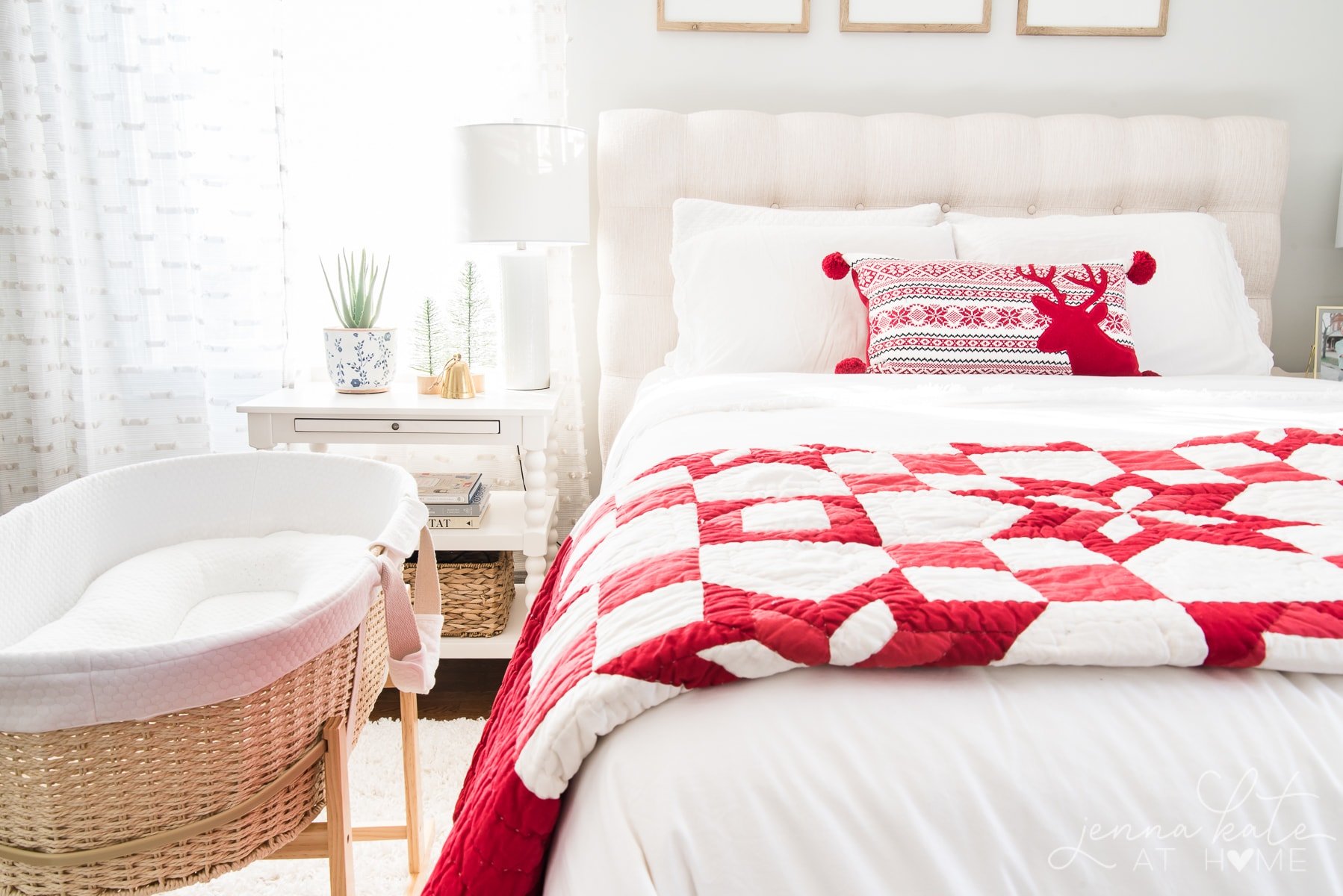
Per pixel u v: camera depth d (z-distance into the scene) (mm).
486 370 2258
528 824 588
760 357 1807
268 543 1261
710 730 558
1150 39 2262
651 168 2096
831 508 826
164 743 779
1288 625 599
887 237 1900
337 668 939
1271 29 2262
